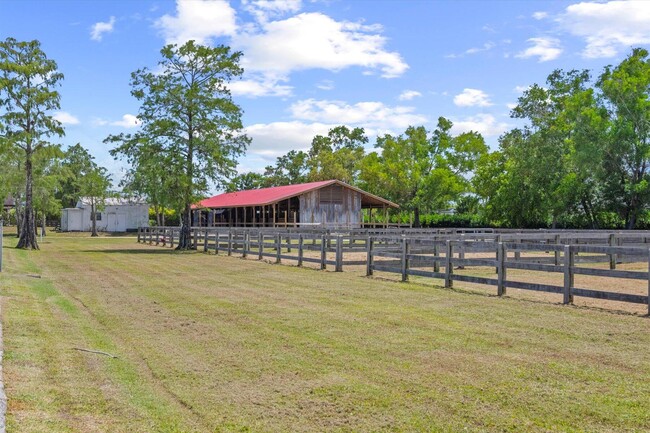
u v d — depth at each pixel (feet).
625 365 22.30
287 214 155.22
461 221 201.46
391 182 208.23
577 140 151.33
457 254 67.77
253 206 150.30
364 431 16.29
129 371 21.79
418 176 206.80
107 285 47.60
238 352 24.71
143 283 48.85
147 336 27.86
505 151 192.44
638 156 145.38
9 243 120.57
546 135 165.37
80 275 55.72
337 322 30.86
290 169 280.92
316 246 62.28
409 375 21.27
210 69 105.60
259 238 75.61
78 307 36.14
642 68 154.81
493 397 18.88
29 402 17.08
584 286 46.88
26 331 26.48
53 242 135.95
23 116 100.22
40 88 102.32
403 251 48.57
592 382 20.29
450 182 204.03
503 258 40.04
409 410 17.83
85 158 220.23
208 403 18.51
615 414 17.31
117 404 18.03
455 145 220.02
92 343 26.09
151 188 104.99
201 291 43.52
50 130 103.19
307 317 32.35
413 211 222.89
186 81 106.32
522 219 171.12
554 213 159.94
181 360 23.47
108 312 34.37
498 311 33.81
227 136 106.32
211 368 22.35
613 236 62.13
